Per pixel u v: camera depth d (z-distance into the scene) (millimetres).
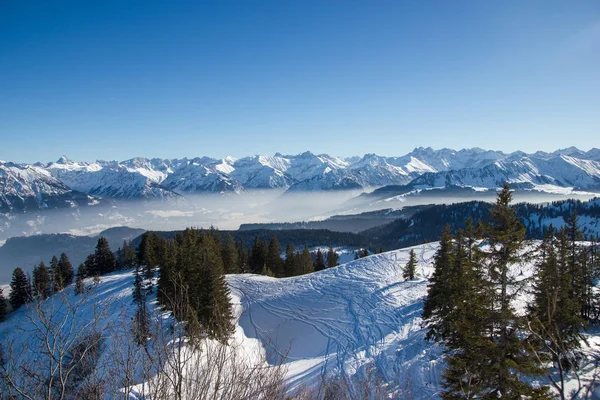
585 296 23188
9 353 3732
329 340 31391
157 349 4641
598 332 22672
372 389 18688
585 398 9812
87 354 4223
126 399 4105
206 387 4820
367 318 34938
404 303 37406
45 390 3902
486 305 12461
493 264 12477
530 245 12492
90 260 69688
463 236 24781
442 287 22500
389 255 60938
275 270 70812
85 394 4020
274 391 5578
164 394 4445
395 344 27047
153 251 54875
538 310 13273
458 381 12727
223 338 6414
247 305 43125
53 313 4227
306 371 24438
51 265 52812
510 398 11117
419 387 19500
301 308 40406
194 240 52844
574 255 23688
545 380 14672
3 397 3641
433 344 25016
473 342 12156
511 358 11625
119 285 50938
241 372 5410
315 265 79812
